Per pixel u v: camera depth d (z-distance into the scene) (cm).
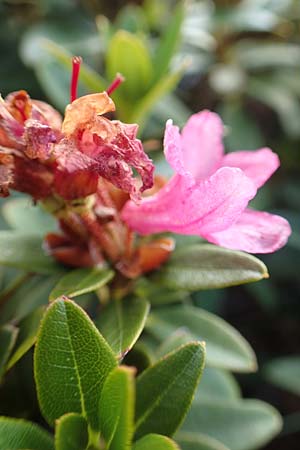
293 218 32
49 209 17
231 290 38
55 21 30
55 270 18
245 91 32
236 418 22
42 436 15
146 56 22
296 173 35
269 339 37
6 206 21
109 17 31
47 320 15
